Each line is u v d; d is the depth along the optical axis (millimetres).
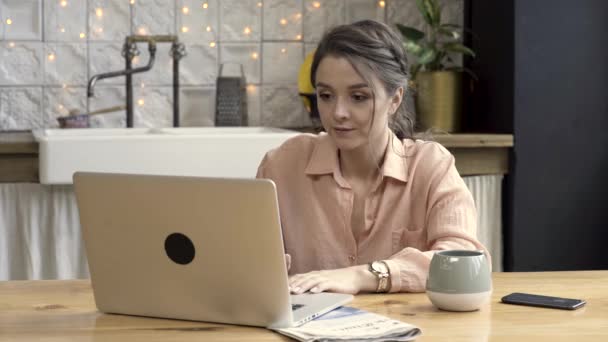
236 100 3547
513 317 1541
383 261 1767
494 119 3512
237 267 1450
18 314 1578
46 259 3008
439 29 3504
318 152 2064
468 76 3730
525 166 3357
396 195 2033
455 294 1564
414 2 3758
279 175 2113
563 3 3350
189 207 1455
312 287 1679
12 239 2990
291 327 1451
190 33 3633
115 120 3613
